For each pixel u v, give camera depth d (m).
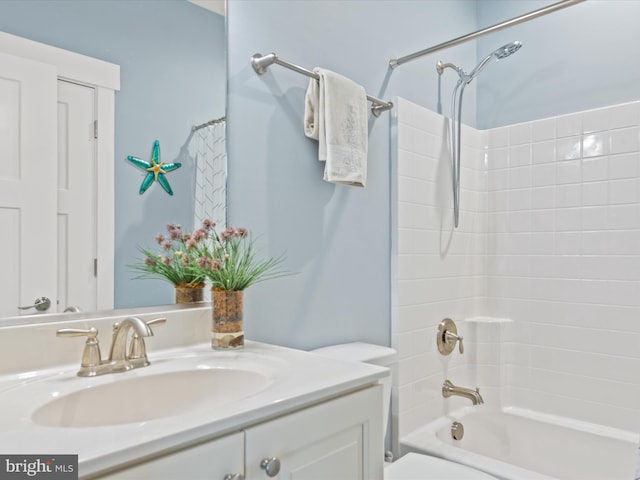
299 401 0.83
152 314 1.20
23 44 1.03
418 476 1.42
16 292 1.01
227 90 1.39
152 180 1.23
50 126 1.07
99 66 1.15
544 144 2.30
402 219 1.98
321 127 1.52
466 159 2.41
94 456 0.58
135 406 0.96
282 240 1.53
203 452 0.70
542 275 2.28
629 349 2.02
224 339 1.21
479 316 2.46
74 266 1.09
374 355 1.55
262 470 0.78
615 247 2.07
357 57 1.84
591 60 2.21
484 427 2.28
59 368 1.03
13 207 1.01
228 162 1.38
